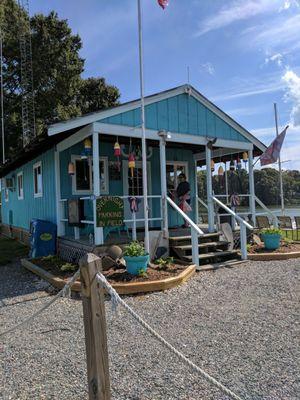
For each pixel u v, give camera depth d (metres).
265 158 10.77
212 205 9.45
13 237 15.73
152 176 11.23
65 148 9.20
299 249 9.38
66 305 5.64
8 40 26.81
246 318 4.78
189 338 4.19
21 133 26.58
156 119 8.80
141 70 7.22
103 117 7.94
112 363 3.62
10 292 6.69
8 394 3.14
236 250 8.83
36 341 4.29
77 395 3.07
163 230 8.30
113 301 2.45
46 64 27.42
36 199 11.82
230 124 10.40
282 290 6.04
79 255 8.05
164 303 5.57
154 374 3.38
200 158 12.09
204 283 6.65
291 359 3.56
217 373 3.34
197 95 9.60
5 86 27.75
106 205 7.53
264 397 2.92
